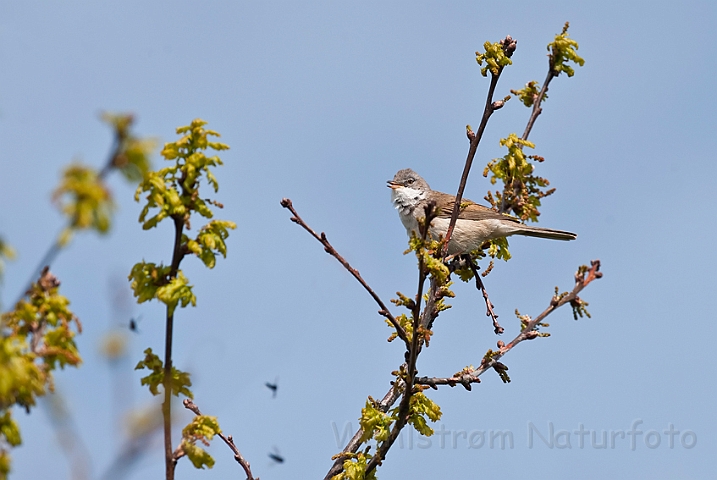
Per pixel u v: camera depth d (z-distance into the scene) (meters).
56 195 5.41
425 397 10.96
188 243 7.83
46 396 6.00
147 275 7.95
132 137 5.61
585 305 11.00
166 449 7.79
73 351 7.04
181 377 7.98
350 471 10.47
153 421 5.63
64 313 7.09
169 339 7.87
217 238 7.93
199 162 7.90
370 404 10.84
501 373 11.69
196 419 8.16
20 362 6.44
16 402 6.64
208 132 8.02
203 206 7.95
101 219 5.42
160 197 7.70
